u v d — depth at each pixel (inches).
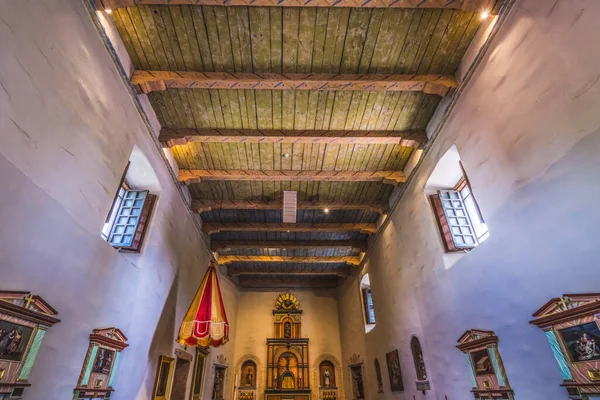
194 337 209.9
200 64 169.0
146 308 192.4
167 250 224.4
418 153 226.8
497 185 139.5
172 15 147.0
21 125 96.2
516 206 127.6
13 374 94.7
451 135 179.5
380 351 316.5
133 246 184.9
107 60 143.9
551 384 111.9
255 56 166.2
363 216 326.0
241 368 432.8
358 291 406.3
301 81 171.6
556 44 109.2
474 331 154.5
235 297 459.8
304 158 242.8
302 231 356.5
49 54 107.7
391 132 214.8
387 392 296.8
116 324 157.8
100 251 141.6
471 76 159.0
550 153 111.3
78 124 123.3
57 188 112.2
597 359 94.5
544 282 113.8
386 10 147.3
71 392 122.7
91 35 131.6
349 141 214.4
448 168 196.4
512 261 130.3
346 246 365.4
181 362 271.6
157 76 167.0
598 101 94.6
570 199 103.6
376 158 244.4
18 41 95.3
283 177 250.1
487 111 146.5
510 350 132.2
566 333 105.7
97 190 137.2
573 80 102.6
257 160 244.2
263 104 195.8
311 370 437.1
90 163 131.6
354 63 170.9
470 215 197.2
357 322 403.5
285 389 414.6
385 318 300.5
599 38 94.2
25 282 99.0
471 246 187.0
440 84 173.9
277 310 469.1
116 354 155.9
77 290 125.8
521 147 125.1
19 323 96.4
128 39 156.6
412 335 236.2
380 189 282.8
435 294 200.1
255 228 323.0
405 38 159.5
